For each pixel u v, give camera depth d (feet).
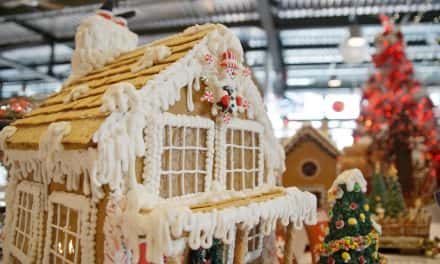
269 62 28.81
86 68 8.77
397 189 11.91
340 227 7.01
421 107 15.26
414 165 15.53
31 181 7.20
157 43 7.57
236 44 6.68
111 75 7.25
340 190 7.16
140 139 5.17
